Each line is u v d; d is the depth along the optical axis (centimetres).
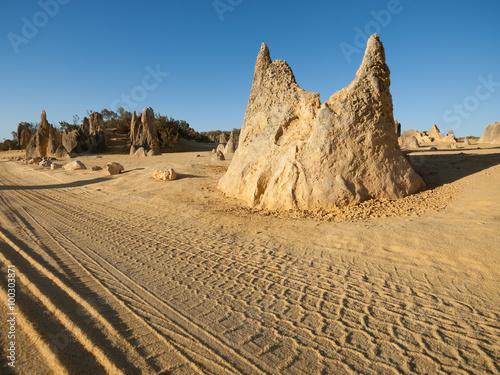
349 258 517
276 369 284
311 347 314
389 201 782
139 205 1075
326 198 793
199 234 721
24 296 397
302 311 380
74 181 1669
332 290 426
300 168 837
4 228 751
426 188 882
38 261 530
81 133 4262
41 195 1356
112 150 4303
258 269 511
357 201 780
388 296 399
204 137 6806
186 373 278
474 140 4203
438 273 435
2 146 5650
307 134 906
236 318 371
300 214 782
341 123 827
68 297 410
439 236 531
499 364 277
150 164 2270
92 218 913
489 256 446
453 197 757
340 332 336
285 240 630
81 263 541
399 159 855
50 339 315
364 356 298
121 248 635
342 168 812
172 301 413
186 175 1541
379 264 483
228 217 837
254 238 663
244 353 307
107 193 1327
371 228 620
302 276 474
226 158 2617
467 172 991
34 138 3881
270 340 327
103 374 274
